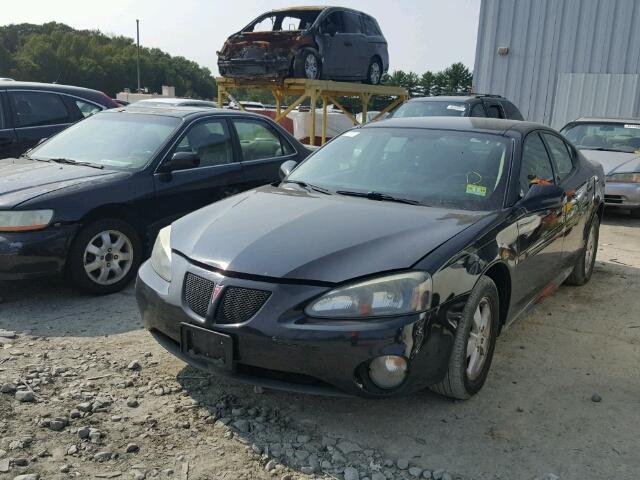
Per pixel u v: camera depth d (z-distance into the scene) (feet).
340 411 10.84
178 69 445.37
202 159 19.27
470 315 10.44
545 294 14.89
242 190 20.20
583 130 33.68
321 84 43.62
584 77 49.24
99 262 16.34
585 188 16.71
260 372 9.89
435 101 34.65
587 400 11.51
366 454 9.59
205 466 9.17
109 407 10.69
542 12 50.11
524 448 9.87
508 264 11.69
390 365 9.45
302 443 9.83
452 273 10.06
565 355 13.55
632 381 12.37
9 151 24.68
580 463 9.52
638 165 29.14
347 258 9.91
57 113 26.45
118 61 384.06
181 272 10.64
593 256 18.93
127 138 18.97
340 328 9.29
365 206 12.10
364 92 49.57
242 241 10.61
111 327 14.33
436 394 11.47
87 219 16.01
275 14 47.03
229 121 20.51
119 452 9.41
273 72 43.91
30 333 13.83
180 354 10.59
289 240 10.47
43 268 15.25
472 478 9.08
